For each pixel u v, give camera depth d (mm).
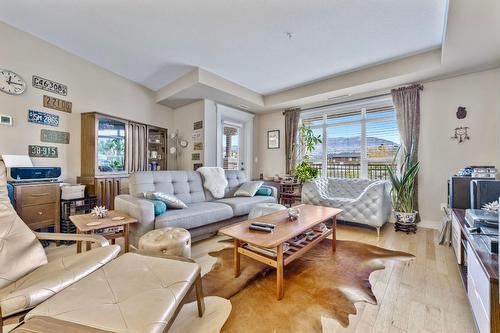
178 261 1372
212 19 2518
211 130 4730
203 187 3559
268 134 5715
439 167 3465
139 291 1050
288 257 1832
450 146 3385
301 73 3879
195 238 2838
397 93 3730
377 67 3537
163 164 4938
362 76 3686
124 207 2479
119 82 4199
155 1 2273
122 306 946
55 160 3338
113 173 3762
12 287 1155
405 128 3658
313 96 4332
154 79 4316
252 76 4035
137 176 2848
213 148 4781
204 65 3641
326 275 1997
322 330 1338
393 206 3613
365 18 2447
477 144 3197
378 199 3178
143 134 4336
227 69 3766
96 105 3844
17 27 2883
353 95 4254
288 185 4852
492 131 3105
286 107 5195
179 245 1919
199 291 1396
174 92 4273
